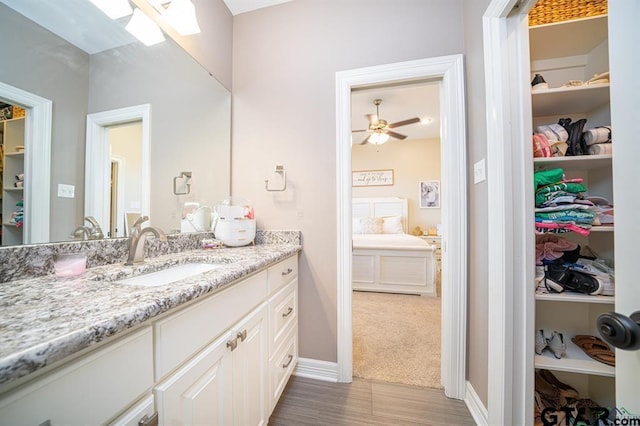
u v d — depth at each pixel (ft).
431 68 4.64
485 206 3.79
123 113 3.54
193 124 4.75
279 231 5.32
